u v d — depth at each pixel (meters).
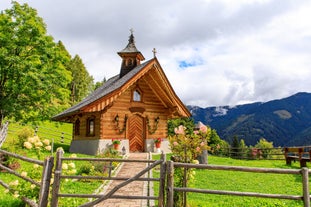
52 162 6.65
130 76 21.22
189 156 8.04
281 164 19.16
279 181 12.32
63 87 22.75
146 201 8.48
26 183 7.61
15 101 19.81
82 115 23.00
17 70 18.83
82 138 23.00
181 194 7.34
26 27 20.12
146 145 22.23
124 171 13.45
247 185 11.30
